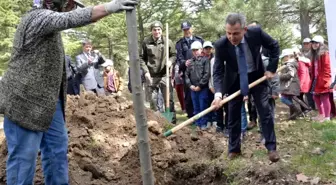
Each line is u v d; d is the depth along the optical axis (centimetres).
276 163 481
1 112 304
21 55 299
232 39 433
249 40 450
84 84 834
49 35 300
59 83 315
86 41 848
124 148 494
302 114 855
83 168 454
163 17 1669
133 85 273
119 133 515
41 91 302
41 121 306
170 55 783
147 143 279
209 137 580
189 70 780
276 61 452
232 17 425
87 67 834
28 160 310
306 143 592
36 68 299
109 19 1570
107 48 1833
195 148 543
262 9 1457
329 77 779
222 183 461
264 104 464
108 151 488
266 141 466
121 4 265
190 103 838
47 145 341
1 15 1408
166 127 567
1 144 491
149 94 779
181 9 1741
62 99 338
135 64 270
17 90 299
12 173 308
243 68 450
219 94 468
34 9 299
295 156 516
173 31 1761
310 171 454
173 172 490
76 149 464
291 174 445
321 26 1533
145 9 1644
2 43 1420
